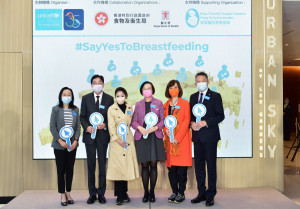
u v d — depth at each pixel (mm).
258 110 4434
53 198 3988
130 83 4375
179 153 3627
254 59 4430
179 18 4395
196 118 3604
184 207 3600
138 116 3674
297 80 14336
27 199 3949
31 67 4324
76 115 3703
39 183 4363
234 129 4398
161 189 4379
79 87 4344
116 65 4367
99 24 4359
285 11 5215
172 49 4387
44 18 4328
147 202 3777
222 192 4203
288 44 8305
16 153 4352
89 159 3713
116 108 3637
